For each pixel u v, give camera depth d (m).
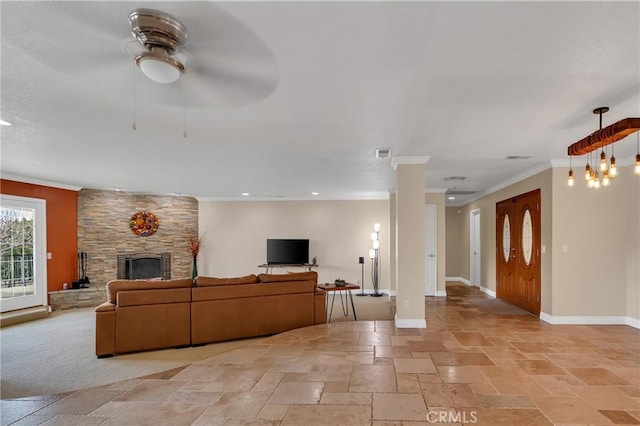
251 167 5.53
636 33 1.88
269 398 2.93
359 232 9.05
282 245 8.89
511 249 6.90
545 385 3.15
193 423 2.55
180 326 4.66
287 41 1.95
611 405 2.78
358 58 2.15
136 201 8.30
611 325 5.20
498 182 7.18
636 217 5.08
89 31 1.84
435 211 8.12
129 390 3.14
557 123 3.41
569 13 1.71
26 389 3.38
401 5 1.64
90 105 2.90
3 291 5.95
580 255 5.29
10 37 1.89
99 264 7.71
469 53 2.10
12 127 3.48
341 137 3.89
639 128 2.62
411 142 4.11
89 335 5.16
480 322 5.47
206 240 9.30
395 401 2.85
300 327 5.33
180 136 3.81
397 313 5.17
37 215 6.54
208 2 1.60
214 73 2.33
